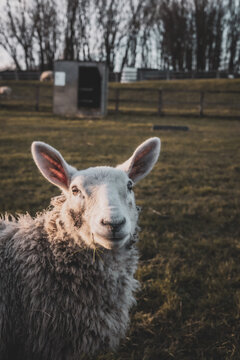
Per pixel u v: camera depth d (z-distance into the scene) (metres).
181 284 3.16
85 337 1.96
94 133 11.52
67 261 1.98
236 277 3.23
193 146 9.86
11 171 6.61
